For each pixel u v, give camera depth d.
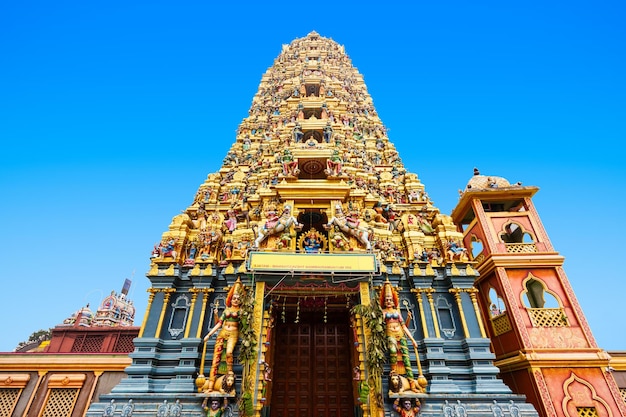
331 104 29.78
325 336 17.97
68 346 19.84
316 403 16.33
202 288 16.45
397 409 13.52
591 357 15.66
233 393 13.46
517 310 17.23
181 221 18.80
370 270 15.15
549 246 18.97
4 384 16.94
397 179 24.03
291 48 46.81
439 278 17.20
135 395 13.68
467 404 13.84
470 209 22.38
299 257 15.37
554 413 14.59
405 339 14.68
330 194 18.56
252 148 26.70
